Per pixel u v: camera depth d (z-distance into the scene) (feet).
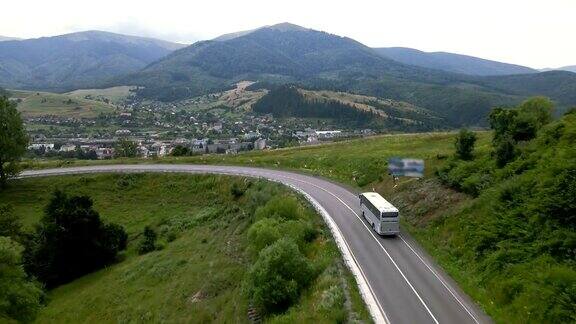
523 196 115.75
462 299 97.45
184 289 139.33
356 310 88.07
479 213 125.39
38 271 174.09
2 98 250.57
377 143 297.12
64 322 142.41
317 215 156.87
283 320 91.20
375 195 157.38
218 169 263.70
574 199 99.19
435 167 177.27
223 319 113.50
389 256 120.98
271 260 105.19
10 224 181.47
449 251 121.90
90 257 183.62
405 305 93.61
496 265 102.06
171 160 303.68
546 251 95.96
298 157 279.69
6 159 252.21
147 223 219.82
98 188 254.47
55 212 179.22
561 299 81.25
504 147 142.61
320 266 111.55
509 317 86.99
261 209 158.51
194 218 211.61
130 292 150.10
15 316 113.39
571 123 138.10
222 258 150.51
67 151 615.98
